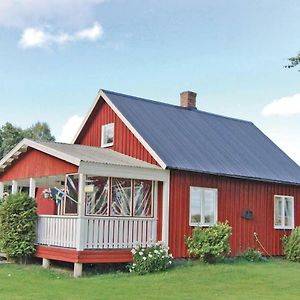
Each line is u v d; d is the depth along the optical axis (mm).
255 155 23938
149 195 18859
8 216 18547
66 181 18766
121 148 20969
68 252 16656
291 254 22000
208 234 18812
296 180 23828
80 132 23438
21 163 20188
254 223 22094
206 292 13812
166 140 20547
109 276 16109
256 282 15609
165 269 17219
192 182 19828
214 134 23734
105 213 17750
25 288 13789
